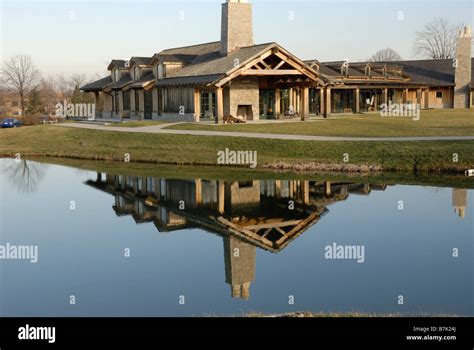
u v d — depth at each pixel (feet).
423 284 44.37
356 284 44.78
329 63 213.46
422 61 242.78
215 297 42.96
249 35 158.20
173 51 204.23
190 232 62.85
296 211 70.59
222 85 135.33
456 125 135.85
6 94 393.91
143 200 81.30
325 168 99.14
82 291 45.60
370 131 124.57
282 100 169.89
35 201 82.94
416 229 60.80
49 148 146.20
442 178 89.61
